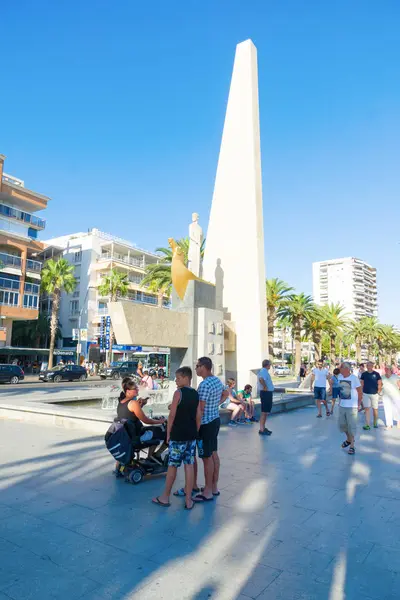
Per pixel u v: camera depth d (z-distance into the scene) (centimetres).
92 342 5362
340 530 416
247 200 1555
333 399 1332
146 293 5934
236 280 1547
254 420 1145
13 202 4300
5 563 336
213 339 1304
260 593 300
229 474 610
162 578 317
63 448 749
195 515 446
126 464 559
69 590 298
